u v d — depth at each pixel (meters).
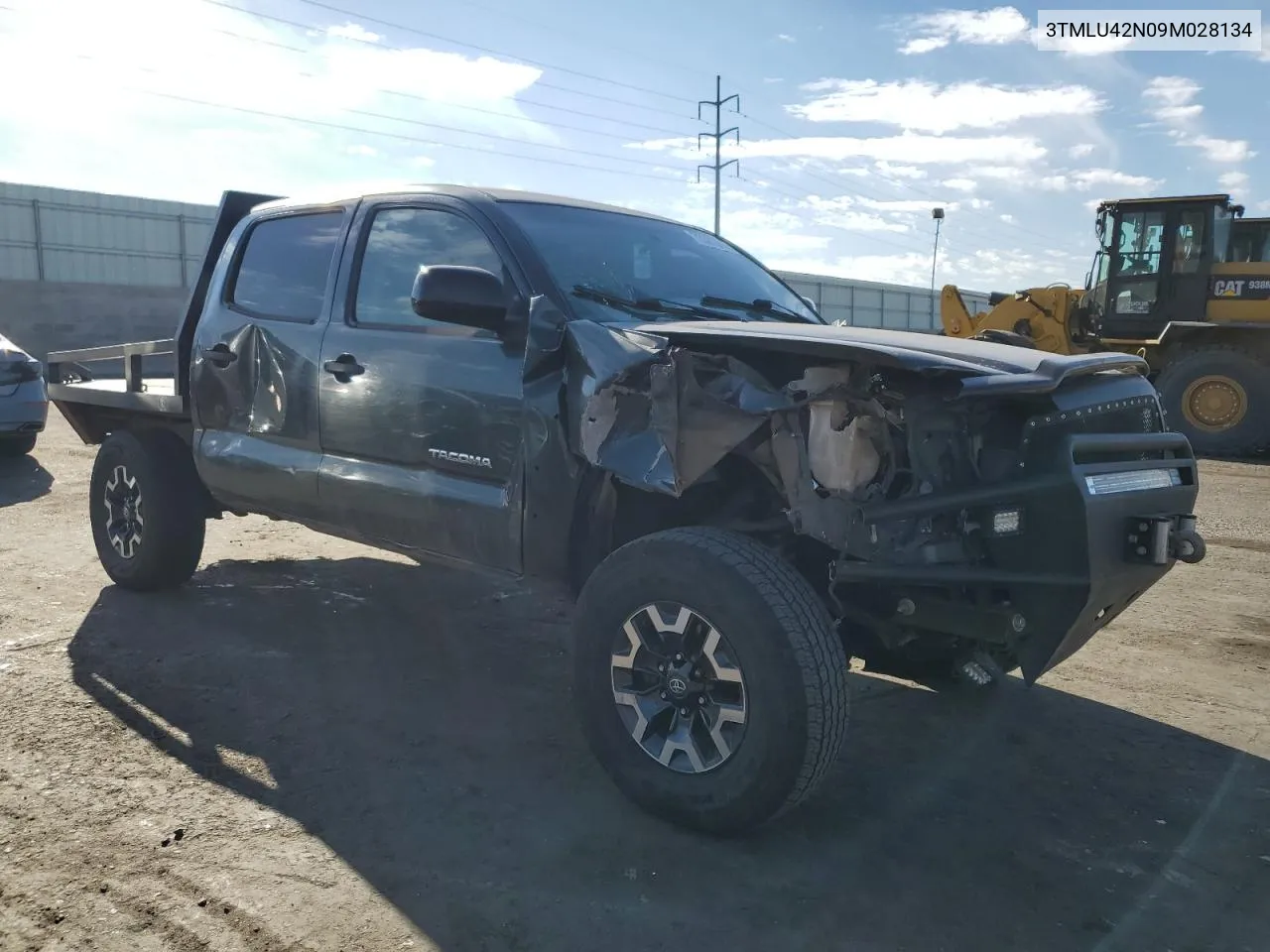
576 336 3.26
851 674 4.48
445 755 3.50
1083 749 3.68
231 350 4.64
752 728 2.80
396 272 4.08
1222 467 11.53
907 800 3.25
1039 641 2.98
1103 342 14.22
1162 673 4.47
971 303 28.12
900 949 2.45
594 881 2.72
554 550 3.38
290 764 3.39
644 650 3.08
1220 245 13.30
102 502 5.41
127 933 2.43
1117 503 2.94
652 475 2.97
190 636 4.71
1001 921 2.58
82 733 3.58
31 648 4.48
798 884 2.73
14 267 33.19
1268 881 2.80
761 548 2.95
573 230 4.00
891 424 3.00
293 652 4.54
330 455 4.17
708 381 3.02
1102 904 2.67
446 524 3.69
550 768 3.42
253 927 2.46
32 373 9.52
